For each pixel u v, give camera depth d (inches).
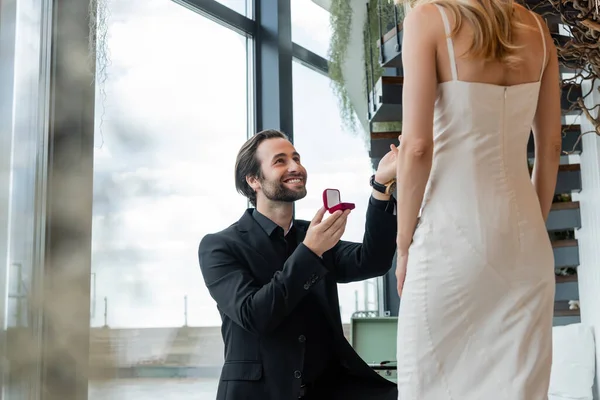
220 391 81.0
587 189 158.7
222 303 81.5
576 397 145.6
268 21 178.2
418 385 60.3
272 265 85.9
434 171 61.4
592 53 117.4
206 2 155.6
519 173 60.9
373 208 87.1
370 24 206.2
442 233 59.7
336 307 85.6
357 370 84.0
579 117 164.7
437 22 60.2
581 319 161.5
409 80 60.5
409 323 61.6
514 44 61.3
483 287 58.8
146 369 120.8
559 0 116.6
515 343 58.1
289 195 87.8
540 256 60.1
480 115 59.5
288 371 79.7
